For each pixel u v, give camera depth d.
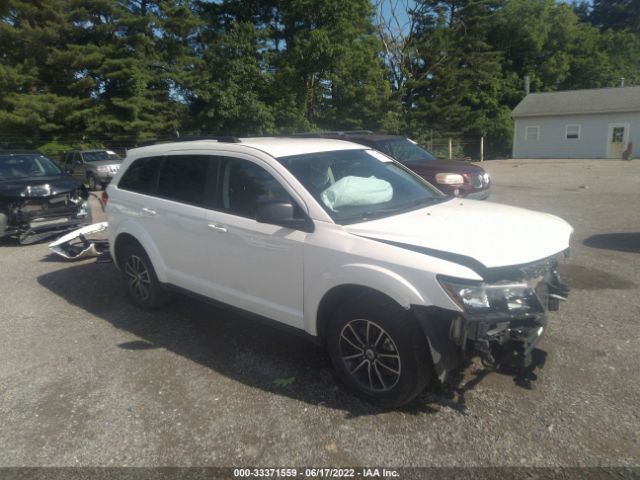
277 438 3.17
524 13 42.78
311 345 4.47
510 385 3.64
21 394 3.81
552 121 34.34
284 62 30.08
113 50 28.84
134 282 5.47
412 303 3.08
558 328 4.56
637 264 6.48
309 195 3.71
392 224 3.53
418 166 9.80
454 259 3.08
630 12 56.66
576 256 6.97
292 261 3.71
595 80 46.31
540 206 11.61
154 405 3.60
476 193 9.54
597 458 2.87
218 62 29.28
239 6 33.28
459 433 3.14
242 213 4.11
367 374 3.51
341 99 31.41
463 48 40.78
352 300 3.41
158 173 5.00
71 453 3.11
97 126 28.33
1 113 25.55
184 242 4.62
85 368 4.18
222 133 30.27
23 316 5.41
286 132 29.42
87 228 7.64
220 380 3.91
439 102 38.06
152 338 4.73
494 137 39.25
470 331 3.01
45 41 27.52
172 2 30.45
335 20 29.95
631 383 3.61
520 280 3.13
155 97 30.36
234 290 4.27
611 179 17.53
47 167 9.80
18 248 8.74
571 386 3.60
